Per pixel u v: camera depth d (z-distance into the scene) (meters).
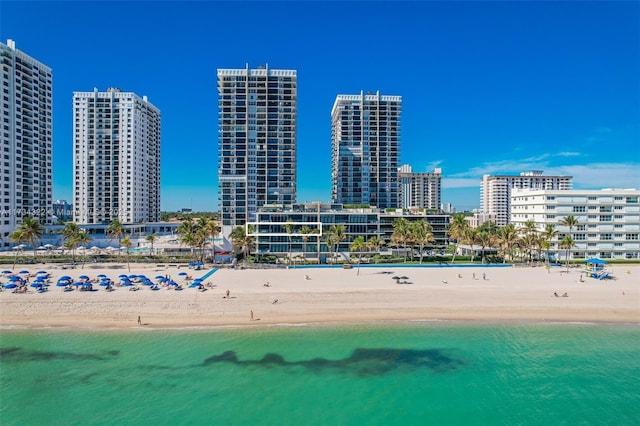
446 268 111.00
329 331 64.62
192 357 55.03
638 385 48.53
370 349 58.16
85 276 83.31
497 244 131.00
